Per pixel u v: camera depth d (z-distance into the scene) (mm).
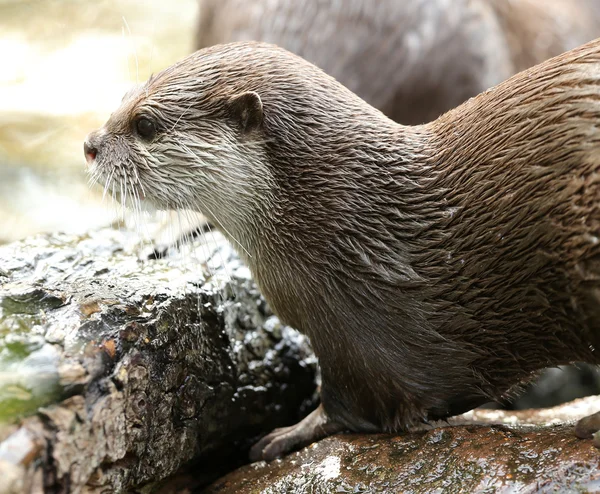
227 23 13547
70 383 5656
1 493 5059
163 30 20391
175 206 7785
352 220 7035
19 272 7578
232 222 7566
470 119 6938
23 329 6059
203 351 7426
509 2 13742
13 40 19453
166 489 7273
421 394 7098
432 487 6215
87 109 16781
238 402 7832
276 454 7617
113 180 7660
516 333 6613
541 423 7613
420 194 6922
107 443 5961
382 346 7008
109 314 6465
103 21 20734
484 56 12406
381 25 12383
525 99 6547
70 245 8461
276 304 7598
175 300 7156
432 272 6754
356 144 7207
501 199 6422
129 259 8312
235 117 7332
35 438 5297
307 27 12633
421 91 12500
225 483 7289
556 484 5785
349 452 7043
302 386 8641
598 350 6402
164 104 7457
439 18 12367
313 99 7352
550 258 6188
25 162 15039
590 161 5996
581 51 6488
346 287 7031
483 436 6676
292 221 7215
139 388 6355
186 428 7148
